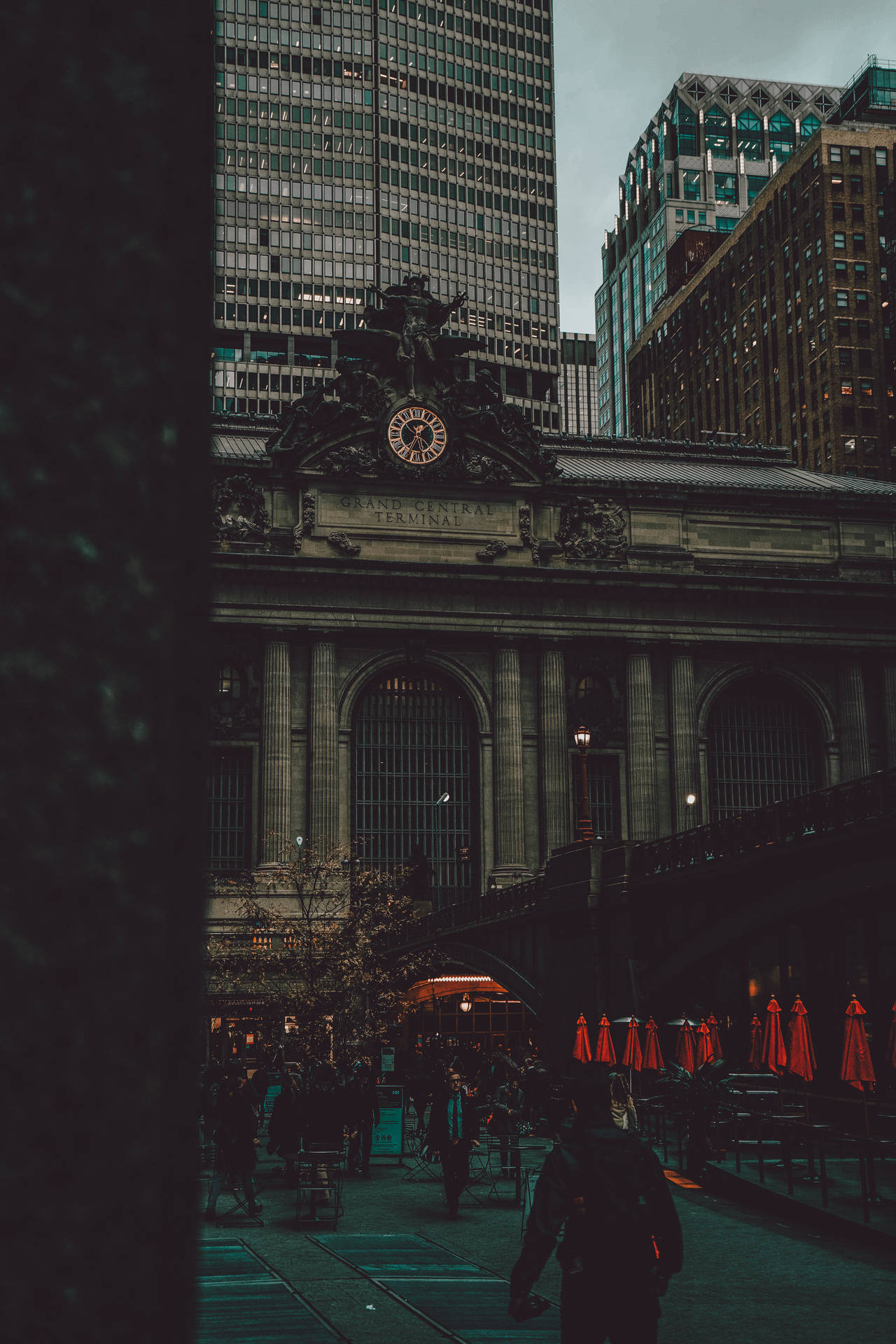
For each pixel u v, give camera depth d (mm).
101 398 1316
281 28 174250
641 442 116250
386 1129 36000
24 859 1226
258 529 91688
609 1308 7512
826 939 38938
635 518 98062
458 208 180250
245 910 72562
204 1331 13641
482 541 94438
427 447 93750
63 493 1288
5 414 1277
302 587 91312
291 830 89000
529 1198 23141
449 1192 25594
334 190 173125
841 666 99250
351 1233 23156
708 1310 16141
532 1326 14375
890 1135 33281
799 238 157750
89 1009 1229
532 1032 79375
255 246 169000
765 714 100188
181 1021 1312
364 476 92750
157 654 1315
